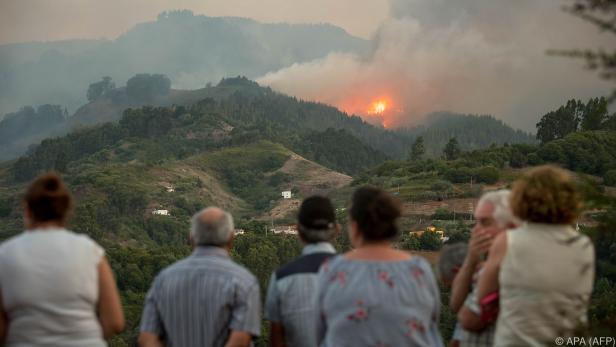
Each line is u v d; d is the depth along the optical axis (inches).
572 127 7096.5
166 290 206.2
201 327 202.8
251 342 213.5
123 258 3909.9
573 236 172.1
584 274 169.3
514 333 169.6
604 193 163.2
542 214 170.9
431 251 4271.7
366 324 168.2
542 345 166.7
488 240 193.0
